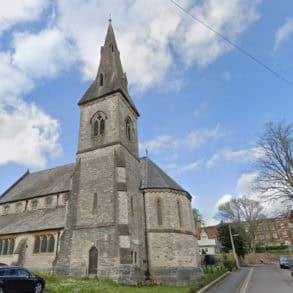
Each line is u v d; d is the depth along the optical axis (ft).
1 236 104.94
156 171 112.78
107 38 135.13
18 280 49.03
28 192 125.59
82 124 110.32
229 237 198.70
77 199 93.09
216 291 65.36
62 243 85.87
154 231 93.15
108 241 80.23
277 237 298.76
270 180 104.58
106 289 58.03
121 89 109.29
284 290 61.46
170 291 64.13
